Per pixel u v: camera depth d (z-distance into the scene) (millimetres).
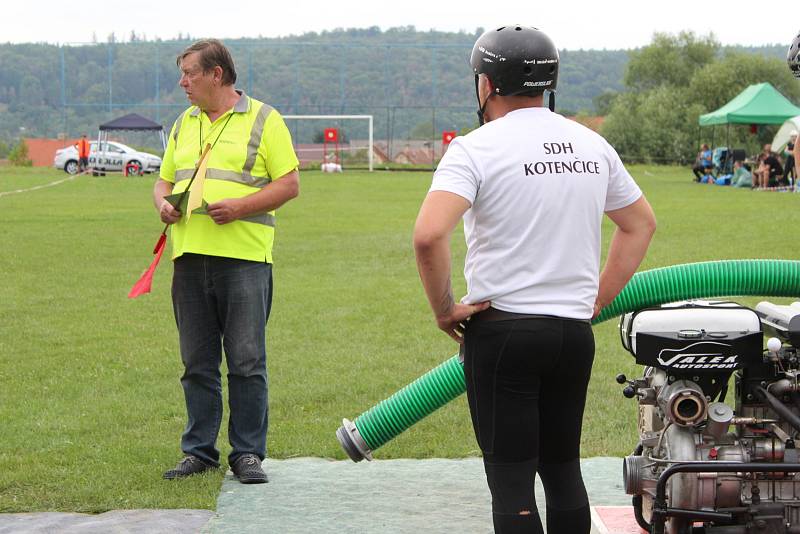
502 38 3385
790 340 3881
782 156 36469
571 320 3303
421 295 12164
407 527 4598
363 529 4566
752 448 3912
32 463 5691
